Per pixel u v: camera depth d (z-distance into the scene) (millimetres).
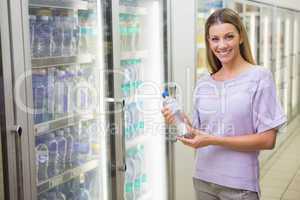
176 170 2908
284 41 6719
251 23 4824
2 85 1522
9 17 1531
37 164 1887
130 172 2662
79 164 2172
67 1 1992
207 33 2014
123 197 2344
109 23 2178
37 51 1895
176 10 2844
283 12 6555
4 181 1559
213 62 2070
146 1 2652
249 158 1975
